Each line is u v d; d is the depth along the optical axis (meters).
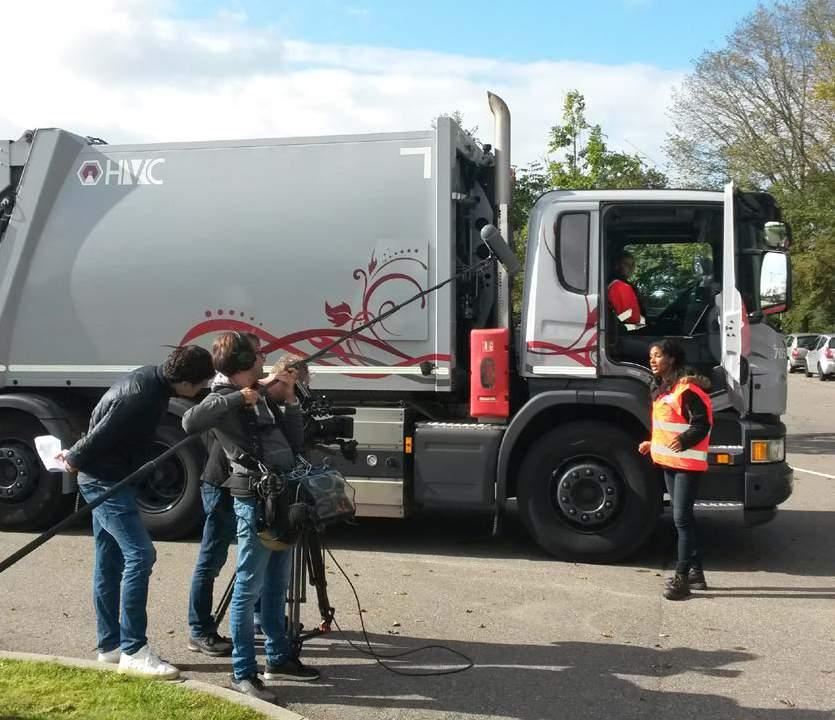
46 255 8.06
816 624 5.75
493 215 8.03
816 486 11.34
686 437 6.22
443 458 7.29
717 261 7.25
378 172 7.49
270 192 7.68
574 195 7.24
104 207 7.99
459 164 7.77
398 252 7.43
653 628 5.66
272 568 4.64
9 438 8.14
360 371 7.50
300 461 4.64
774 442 6.94
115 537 4.67
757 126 42.53
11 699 4.12
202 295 7.76
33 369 8.09
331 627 5.63
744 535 8.43
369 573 6.94
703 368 7.18
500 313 7.62
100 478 4.64
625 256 7.38
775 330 7.07
